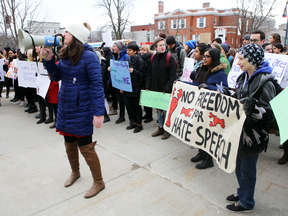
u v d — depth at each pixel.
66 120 2.37
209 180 2.73
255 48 1.88
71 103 2.32
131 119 4.71
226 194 2.44
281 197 2.35
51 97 4.66
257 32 3.93
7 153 3.69
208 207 2.24
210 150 2.43
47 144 4.02
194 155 3.42
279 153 3.37
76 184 2.74
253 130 1.91
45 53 2.39
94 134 4.47
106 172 2.99
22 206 2.36
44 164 3.28
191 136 2.72
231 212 2.16
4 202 2.43
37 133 4.61
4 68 7.59
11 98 8.43
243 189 2.09
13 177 2.95
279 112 1.49
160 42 3.78
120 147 3.80
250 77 1.92
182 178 2.79
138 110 4.40
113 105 5.83
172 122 3.10
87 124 2.35
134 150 3.66
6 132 4.70
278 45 4.38
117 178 2.83
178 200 2.36
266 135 1.95
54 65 2.42
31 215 2.21
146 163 3.21
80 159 3.38
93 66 2.27
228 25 34.66
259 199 2.33
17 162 3.37
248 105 1.78
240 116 2.05
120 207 2.28
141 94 4.21
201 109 2.60
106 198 2.44
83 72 2.29
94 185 2.53
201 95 2.67
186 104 2.91
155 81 3.99
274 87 1.81
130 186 2.64
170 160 3.28
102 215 2.18
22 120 5.55
